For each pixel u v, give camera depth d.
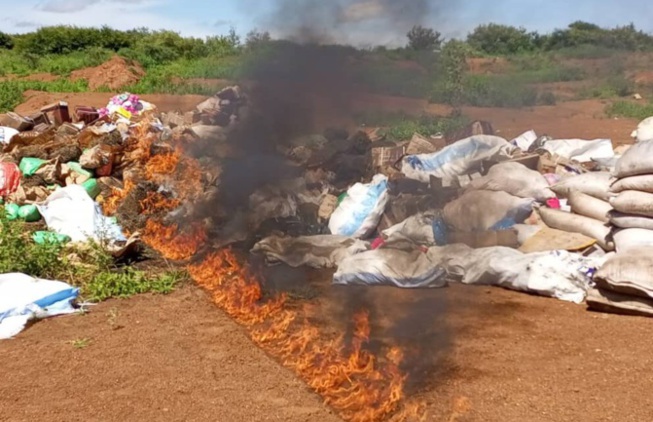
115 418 4.63
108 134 10.56
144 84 28.16
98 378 5.21
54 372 5.32
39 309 6.39
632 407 4.68
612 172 8.27
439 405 4.71
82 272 7.44
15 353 5.67
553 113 23.03
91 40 42.69
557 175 9.24
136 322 6.31
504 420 4.51
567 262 6.94
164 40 39.06
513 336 5.86
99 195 9.85
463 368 5.26
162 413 4.68
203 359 5.52
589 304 6.52
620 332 5.95
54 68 35.03
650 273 6.26
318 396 4.91
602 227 7.63
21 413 4.71
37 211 9.13
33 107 23.38
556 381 5.05
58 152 10.41
